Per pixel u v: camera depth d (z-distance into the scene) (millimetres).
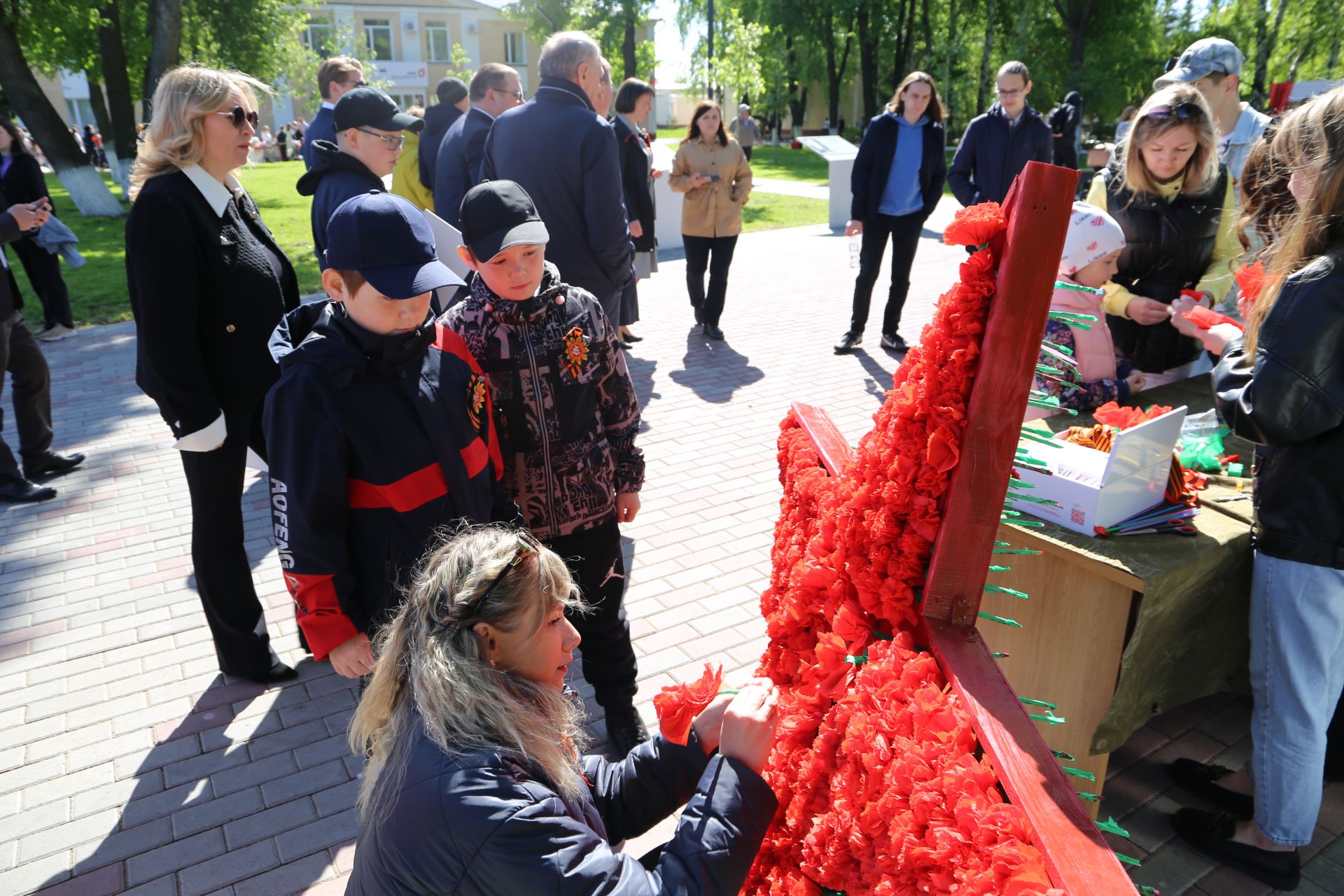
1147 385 3475
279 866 2557
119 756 3006
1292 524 1991
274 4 23453
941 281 9773
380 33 47156
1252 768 2254
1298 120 1898
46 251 8289
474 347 2482
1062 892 999
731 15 38344
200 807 2781
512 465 2607
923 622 1526
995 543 1476
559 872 1178
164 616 3836
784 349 7438
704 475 5062
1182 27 31688
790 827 1639
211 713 3213
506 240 2336
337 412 2002
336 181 3680
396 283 1917
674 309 8922
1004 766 1207
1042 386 2221
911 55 38344
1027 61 32281
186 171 2746
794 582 1847
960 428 1421
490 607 1266
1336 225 1837
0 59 15414
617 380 2744
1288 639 2057
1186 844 2473
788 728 1685
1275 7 27281
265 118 43719
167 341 2707
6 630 3748
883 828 1319
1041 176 1277
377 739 1344
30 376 5156
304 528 2014
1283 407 1852
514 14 39594
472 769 1198
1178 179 3244
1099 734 2156
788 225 14383
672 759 1606
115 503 4980
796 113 46156
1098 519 2135
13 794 2844
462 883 1177
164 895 2465
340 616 2070
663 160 12336
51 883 2508
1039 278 1320
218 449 2980
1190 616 2176
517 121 4414
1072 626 2191
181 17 16828
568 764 1350
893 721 1383
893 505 1511
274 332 2186
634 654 3102
